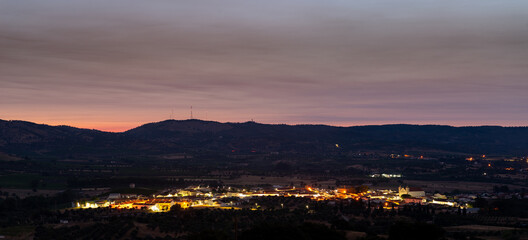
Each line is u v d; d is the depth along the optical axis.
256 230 148.25
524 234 177.00
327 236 152.75
